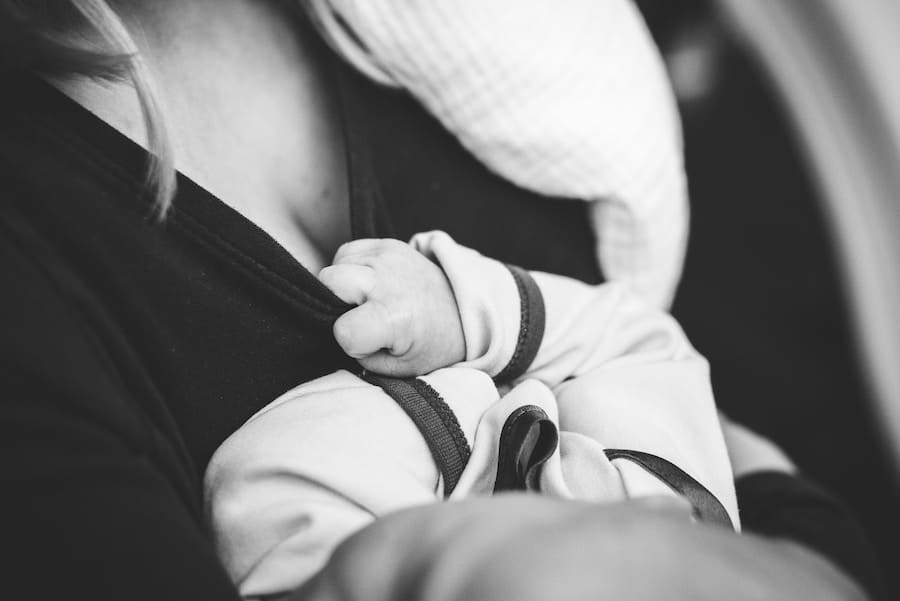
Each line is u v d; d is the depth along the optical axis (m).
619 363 0.58
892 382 0.95
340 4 0.59
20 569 0.30
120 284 0.41
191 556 0.34
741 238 1.05
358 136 0.59
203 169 0.50
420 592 0.27
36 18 0.43
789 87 0.97
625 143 0.66
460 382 0.48
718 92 1.04
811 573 0.28
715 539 0.27
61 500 0.31
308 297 0.48
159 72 0.51
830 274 0.99
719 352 1.02
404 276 0.49
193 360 0.45
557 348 0.55
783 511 0.63
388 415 0.45
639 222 0.69
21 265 0.35
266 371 0.48
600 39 0.67
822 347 1.01
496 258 0.67
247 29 0.57
